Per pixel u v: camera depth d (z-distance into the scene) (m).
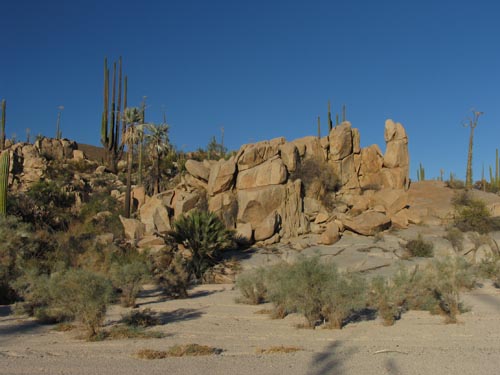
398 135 35.34
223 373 7.75
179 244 26.98
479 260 25.64
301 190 31.80
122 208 35.81
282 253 26.95
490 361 8.49
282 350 9.62
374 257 25.44
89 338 11.06
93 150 61.72
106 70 51.69
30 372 7.85
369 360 8.66
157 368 8.12
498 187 45.88
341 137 34.44
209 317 14.66
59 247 24.56
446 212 32.28
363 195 33.31
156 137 40.66
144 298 19.17
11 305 17.30
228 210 30.36
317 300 12.74
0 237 19.72
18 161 43.53
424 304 15.53
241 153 32.75
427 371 7.77
